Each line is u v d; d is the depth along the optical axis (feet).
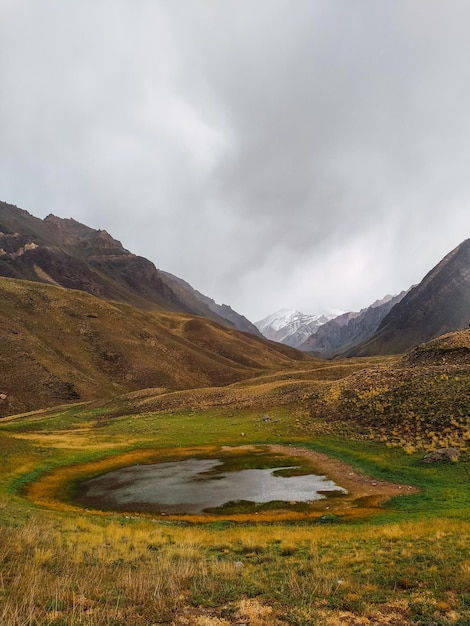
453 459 113.70
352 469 125.90
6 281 599.16
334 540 63.26
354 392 202.18
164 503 102.63
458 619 35.01
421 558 52.21
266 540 65.00
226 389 303.68
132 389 458.50
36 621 29.55
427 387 173.27
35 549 49.08
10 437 187.11
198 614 36.45
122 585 41.29
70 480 128.26
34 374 396.78
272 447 164.45
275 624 34.30
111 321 596.70
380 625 34.50
